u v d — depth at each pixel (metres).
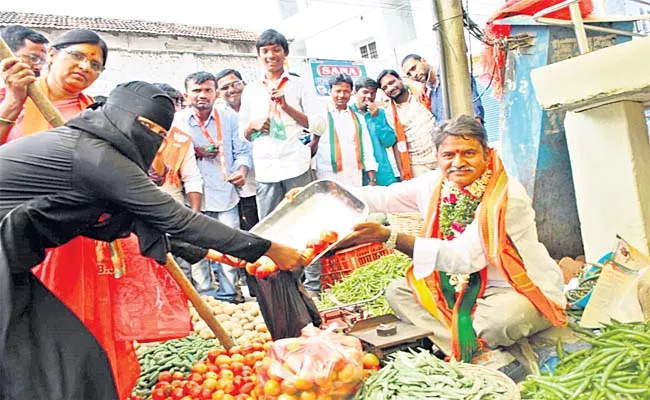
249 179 6.15
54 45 3.18
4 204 2.40
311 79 12.74
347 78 6.32
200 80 5.87
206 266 5.89
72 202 2.47
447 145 3.45
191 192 5.58
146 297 3.15
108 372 2.61
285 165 5.73
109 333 3.01
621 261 3.60
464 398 2.60
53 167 2.43
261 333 4.30
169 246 3.06
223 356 3.50
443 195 3.62
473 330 3.39
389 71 6.83
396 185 4.07
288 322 3.32
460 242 3.37
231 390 3.18
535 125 5.39
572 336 3.51
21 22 11.52
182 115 5.97
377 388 2.76
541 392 2.85
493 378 2.79
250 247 2.82
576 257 5.52
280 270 3.32
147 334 3.12
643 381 2.79
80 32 3.18
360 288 5.14
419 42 14.12
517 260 3.35
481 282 3.49
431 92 7.40
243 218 6.29
